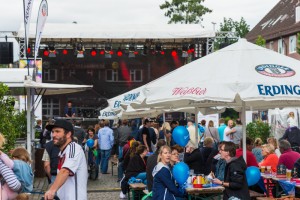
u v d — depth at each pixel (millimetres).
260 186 12805
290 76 10234
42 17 19078
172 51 37031
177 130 12180
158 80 11297
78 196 7457
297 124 30406
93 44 36344
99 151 24141
